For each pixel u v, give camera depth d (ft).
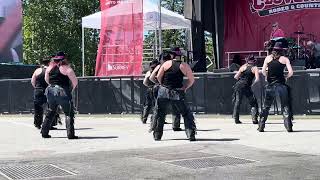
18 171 23.32
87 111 67.97
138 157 26.89
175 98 33.96
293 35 75.41
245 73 46.93
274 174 21.68
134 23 67.67
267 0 76.28
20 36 94.22
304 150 28.27
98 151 29.63
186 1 74.54
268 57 38.22
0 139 38.24
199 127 43.93
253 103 47.11
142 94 63.46
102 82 66.95
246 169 22.98
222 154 27.43
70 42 152.35
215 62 77.10
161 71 34.24
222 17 76.18
